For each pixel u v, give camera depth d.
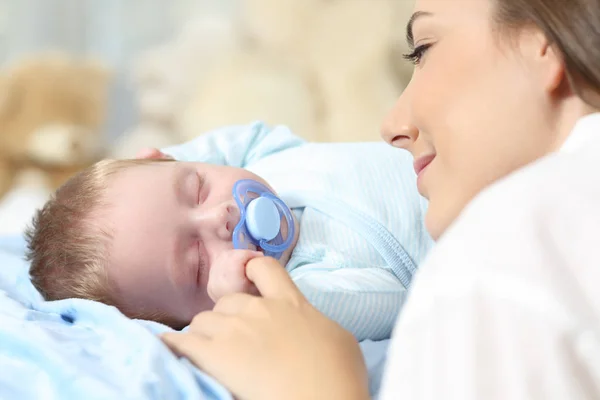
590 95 0.60
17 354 0.74
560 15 0.59
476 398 0.38
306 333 0.63
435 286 0.43
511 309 0.40
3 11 2.52
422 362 0.42
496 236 0.43
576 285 0.41
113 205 1.03
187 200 1.04
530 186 0.46
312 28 2.34
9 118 2.09
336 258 1.00
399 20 2.29
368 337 0.91
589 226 0.43
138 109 2.39
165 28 2.55
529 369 0.39
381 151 1.17
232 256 0.82
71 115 2.18
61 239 1.04
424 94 0.66
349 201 1.06
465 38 0.64
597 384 0.39
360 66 2.26
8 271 1.10
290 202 1.10
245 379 0.62
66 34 2.55
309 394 0.58
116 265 0.99
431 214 0.67
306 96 2.24
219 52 2.42
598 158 0.49
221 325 0.69
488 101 0.62
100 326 0.83
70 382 0.67
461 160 0.63
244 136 1.40
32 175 2.04
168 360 0.69
